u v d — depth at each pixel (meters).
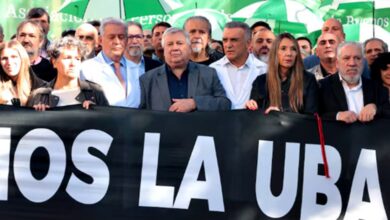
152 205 7.67
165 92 8.12
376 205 7.64
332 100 7.98
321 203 7.66
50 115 7.71
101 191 7.69
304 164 7.66
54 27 14.78
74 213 7.69
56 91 7.84
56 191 7.70
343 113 7.67
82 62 8.55
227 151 7.68
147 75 8.22
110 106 7.73
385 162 7.63
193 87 8.13
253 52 10.29
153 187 7.68
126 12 14.30
